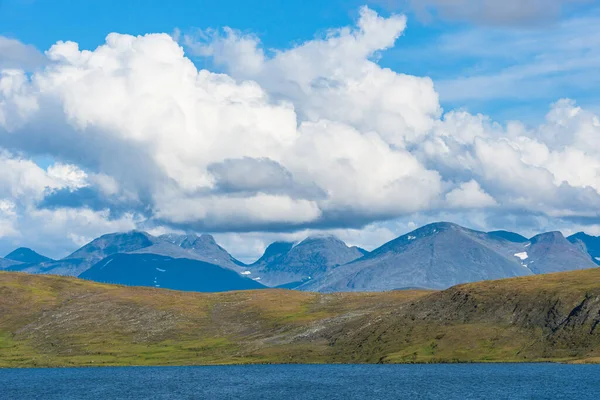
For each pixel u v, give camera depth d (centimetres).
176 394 18662
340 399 16600
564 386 17450
